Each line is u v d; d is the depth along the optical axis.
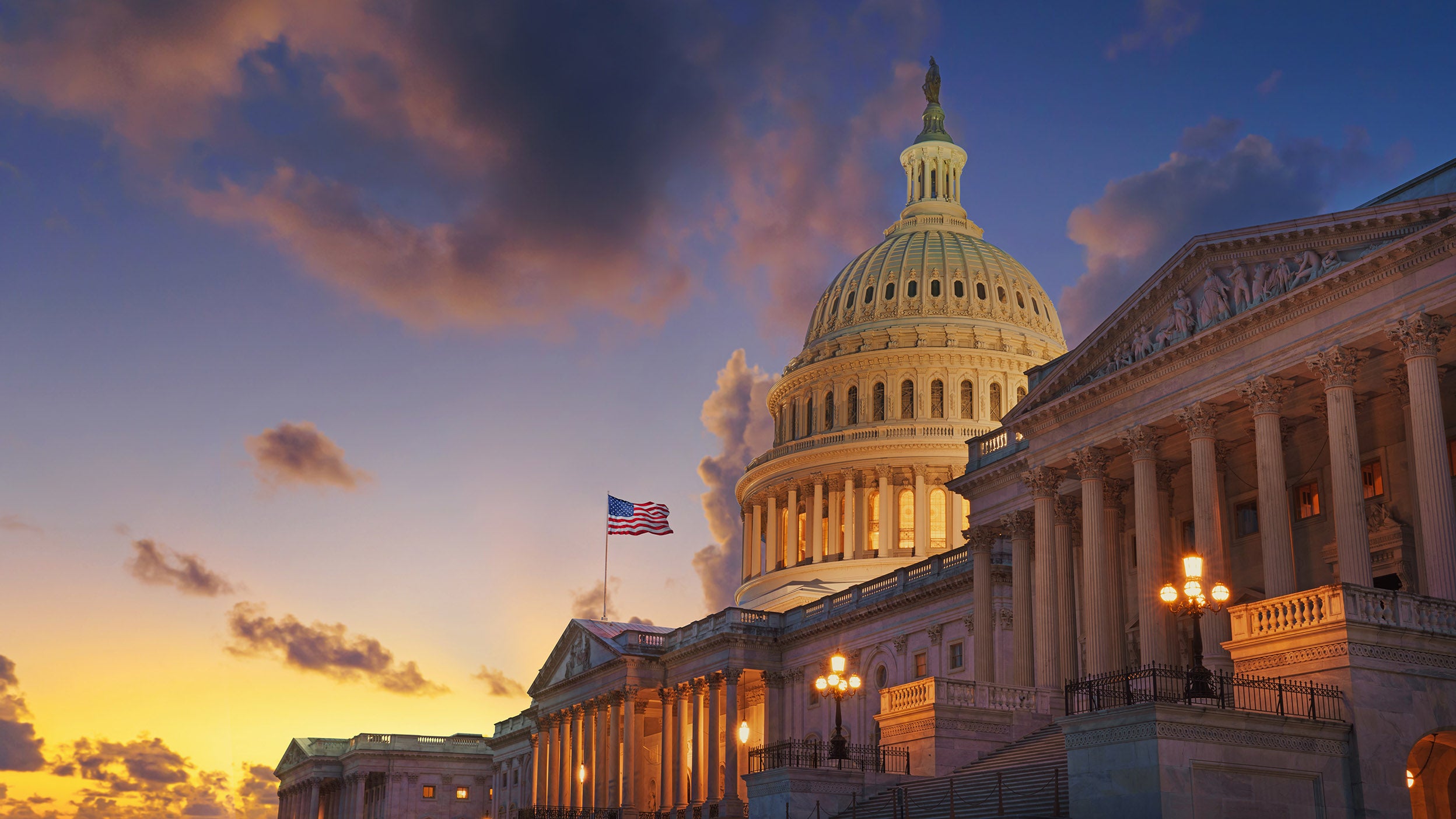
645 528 118.38
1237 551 60.06
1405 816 39.34
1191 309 56.25
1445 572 44.69
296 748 188.75
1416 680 40.59
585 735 118.06
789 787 56.62
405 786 166.75
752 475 137.25
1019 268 140.88
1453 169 48.78
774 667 103.38
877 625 92.56
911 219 146.88
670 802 107.31
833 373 134.50
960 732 59.28
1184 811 37.25
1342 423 49.00
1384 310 48.31
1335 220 50.03
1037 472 63.66
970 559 84.06
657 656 112.19
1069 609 62.06
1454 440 52.44
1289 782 38.84
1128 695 40.91
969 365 130.12
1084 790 39.62
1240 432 58.62
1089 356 61.50
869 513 126.44
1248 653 42.78
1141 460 57.66
